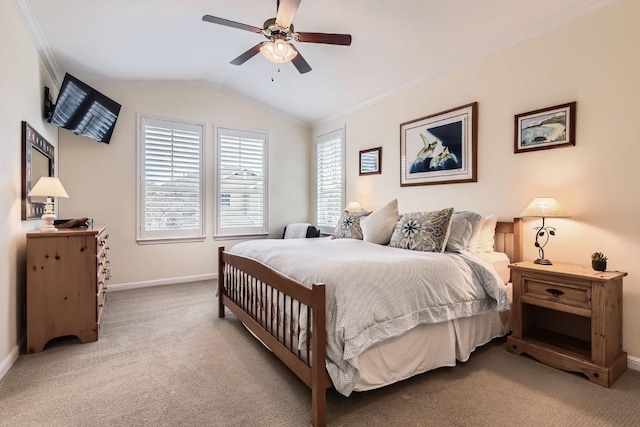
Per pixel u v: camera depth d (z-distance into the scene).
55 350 2.56
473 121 3.24
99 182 4.23
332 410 1.81
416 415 1.77
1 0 2.16
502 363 2.35
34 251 2.52
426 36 3.09
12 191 2.39
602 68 2.39
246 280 2.75
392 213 3.30
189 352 2.53
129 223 4.43
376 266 2.04
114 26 3.07
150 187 4.56
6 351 2.25
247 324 2.66
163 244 4.68
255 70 4.39
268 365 2.33
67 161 4.04
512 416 1.76
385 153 4.35
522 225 2.88
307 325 1.80
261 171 5.46
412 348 2.04
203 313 3.45
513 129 2.94
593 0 2.39
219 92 5.06
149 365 2.32
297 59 2.94
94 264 2.71
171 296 4.07
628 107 2.27
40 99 3.13
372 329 1.81
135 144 4.45
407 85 3.96
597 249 2.43
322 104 5.02
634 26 2.24
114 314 3.40
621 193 2.31
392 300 1.94
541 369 2.27
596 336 2.11
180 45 3.65
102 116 3.96
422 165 3.80
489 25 2.83
